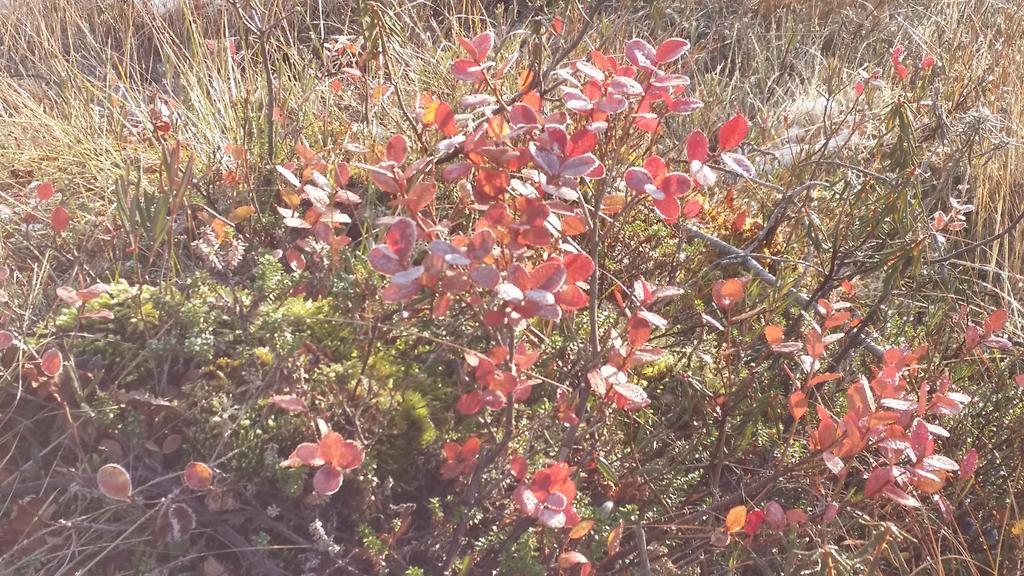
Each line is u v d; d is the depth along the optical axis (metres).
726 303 1.20
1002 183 1.70
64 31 2.20
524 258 1.06
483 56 1.07
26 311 1.22
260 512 1.08
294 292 1.23
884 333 1.43
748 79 2.34
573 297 0.99
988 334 1.21
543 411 1.17
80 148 1.54
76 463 1.12
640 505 1.18
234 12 1.95
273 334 1.17
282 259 1.33
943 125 1.66
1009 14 2.50
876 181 1.54
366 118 1.47
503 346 1.02
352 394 1.13
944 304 1.50
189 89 1.68
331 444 0.96
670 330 1.33
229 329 1.19
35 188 1.49
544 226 1.01
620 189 1.34
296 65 1.83
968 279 1.59
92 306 1.19
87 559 1.07
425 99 1.23
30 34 2.07
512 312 0.99
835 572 1.11
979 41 2.36
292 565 1.08
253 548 1.05
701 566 1.15
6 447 1.12
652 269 1.38
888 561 1.21
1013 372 1.42
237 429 1.10
